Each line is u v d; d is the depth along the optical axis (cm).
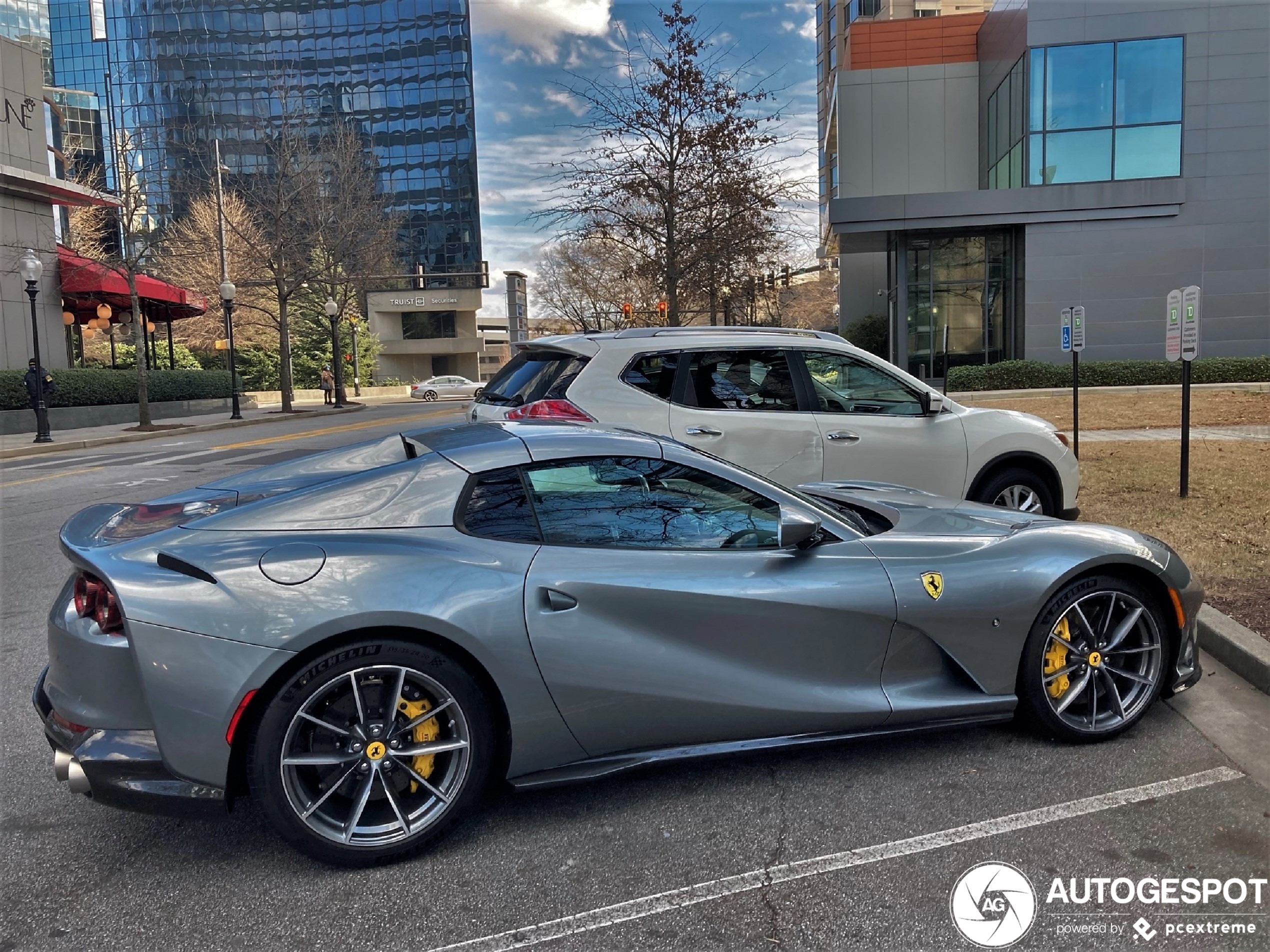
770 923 253
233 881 281
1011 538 359
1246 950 239
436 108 6869
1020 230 2525
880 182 3086
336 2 6694
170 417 2880
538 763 305
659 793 331
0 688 462
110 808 331
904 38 3072
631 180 1620
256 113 6075
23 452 1788
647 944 244
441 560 294
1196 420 1524
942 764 347
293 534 297
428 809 292
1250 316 2383
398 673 283
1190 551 603
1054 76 2412
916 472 613
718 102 1589
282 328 3219
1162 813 306
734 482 342
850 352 616
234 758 275
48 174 2488
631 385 563
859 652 332
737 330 608
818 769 346
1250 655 418
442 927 254
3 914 264
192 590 272
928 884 270
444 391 4762
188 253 3650
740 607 316
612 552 316
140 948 247
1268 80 2333
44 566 750
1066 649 356
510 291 7631
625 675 304
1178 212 2386
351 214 3694
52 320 2489
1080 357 2456
